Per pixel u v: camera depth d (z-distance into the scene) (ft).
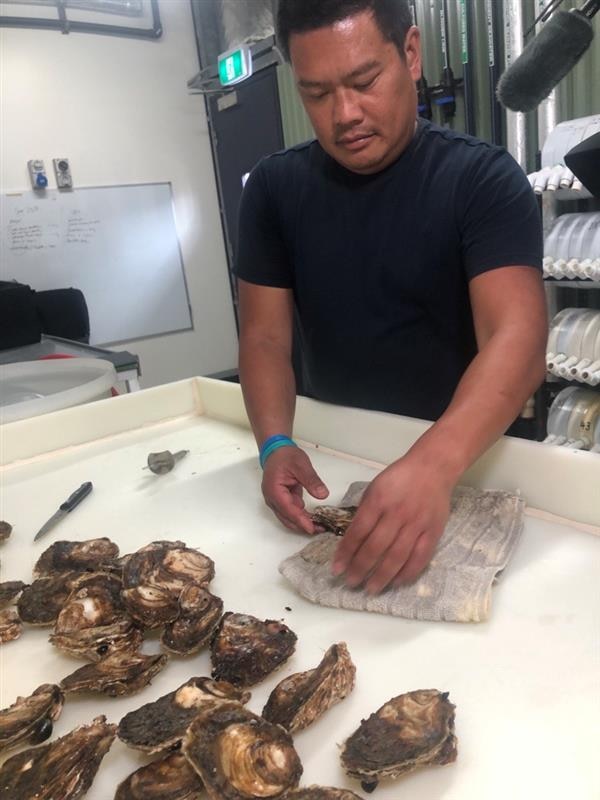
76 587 1.95
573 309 5.25
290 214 3.18
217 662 1.60
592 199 5.27
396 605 1.75
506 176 2.65
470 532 2.02
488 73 6.82
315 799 1.16
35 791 1.27
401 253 2.93
